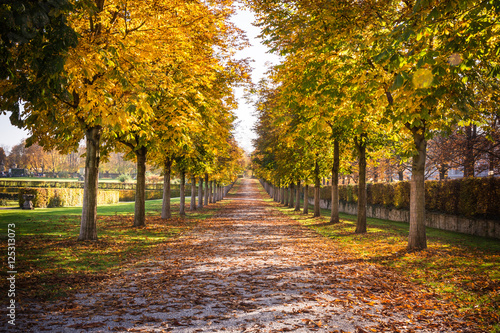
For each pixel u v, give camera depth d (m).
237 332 4.33
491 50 6.45
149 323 4.60
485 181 14.20
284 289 6.40
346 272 7.91
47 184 62.56
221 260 9.27
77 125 11.02
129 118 7.44
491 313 4.98
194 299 5.71
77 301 5.52
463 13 5.37
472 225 14.78
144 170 16.69
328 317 4.89
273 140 21.98
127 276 7.35
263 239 13.71
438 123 8.95
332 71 7.46
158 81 9.03
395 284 6.88
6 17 4.20
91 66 6.68
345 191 32.34
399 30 5.32
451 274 7.46
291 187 38.81
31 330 4.23
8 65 5.12
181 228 17.08
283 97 8.13
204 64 10.85
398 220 22.44
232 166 39.72
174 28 9.16
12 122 5.66
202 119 11.64
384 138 14.85
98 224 16.88
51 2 4.45
